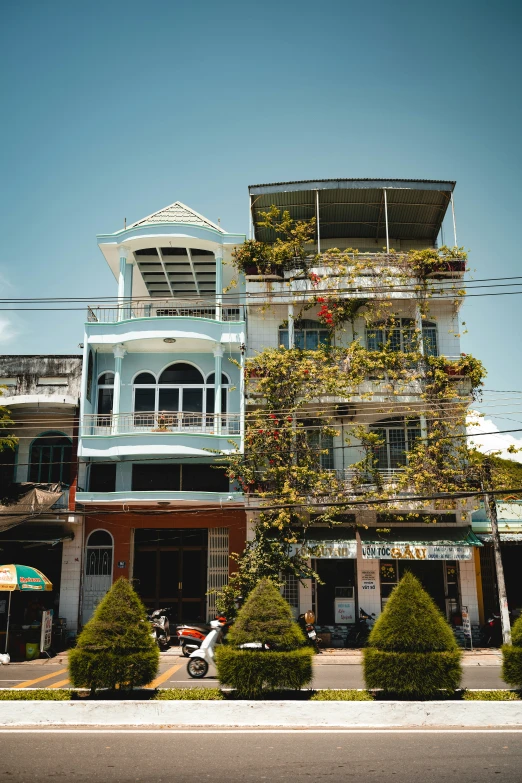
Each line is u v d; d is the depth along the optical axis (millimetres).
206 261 28047
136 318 25156
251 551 22312
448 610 23906
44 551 24578
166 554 25234
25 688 13141
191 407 25672
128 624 12320
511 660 11922
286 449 23125
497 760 8859
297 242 25859
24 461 25312
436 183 25812
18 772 8453
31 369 25672
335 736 10180
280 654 11867
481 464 22641
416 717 10938
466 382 24656
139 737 10180
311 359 24531
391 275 25266
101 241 26812
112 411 25359
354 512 23781
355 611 23953
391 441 25156
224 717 11078
